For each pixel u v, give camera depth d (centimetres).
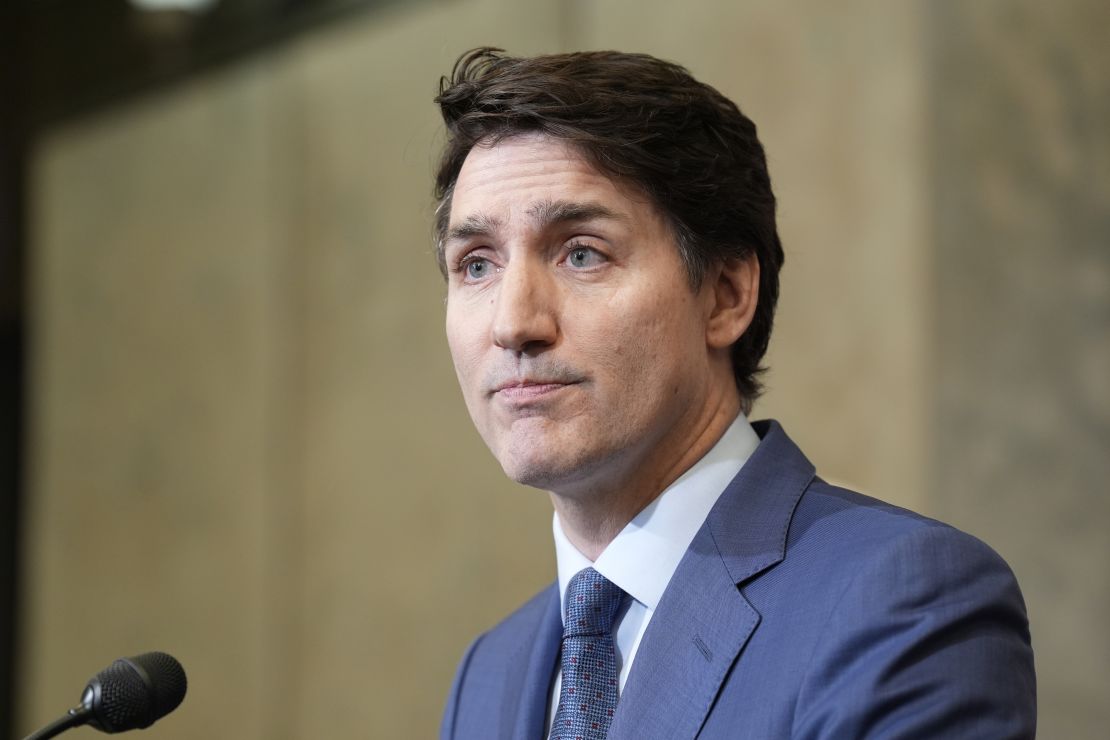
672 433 427
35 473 1988
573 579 434
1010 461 1060
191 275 1805
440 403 1523
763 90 1222
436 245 476
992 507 1064
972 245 1092
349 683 1576
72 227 1967
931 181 1112
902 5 1139
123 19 1909
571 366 400
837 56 1175
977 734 338
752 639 384
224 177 1775
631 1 1342
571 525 441
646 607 421
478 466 1484
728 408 446
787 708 360
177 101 1845
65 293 1966
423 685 1506
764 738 361
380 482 1576
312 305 1666
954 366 1091
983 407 1075
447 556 1500
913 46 1130
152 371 1838
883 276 1130
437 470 1521
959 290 1095
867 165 1148
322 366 1650
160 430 1823
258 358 1711
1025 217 1072
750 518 418
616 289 406
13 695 2244
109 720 400
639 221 413
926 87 1122
